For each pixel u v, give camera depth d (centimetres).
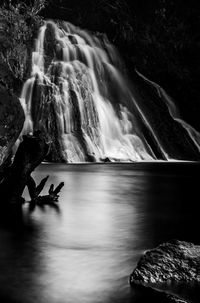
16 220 993
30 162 1194
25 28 2511
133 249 732
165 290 530
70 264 640
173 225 940
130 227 916
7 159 1287
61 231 871
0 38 2147
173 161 3953
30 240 794
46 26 4166
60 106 3434
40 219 1006
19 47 2320
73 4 4697
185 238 811
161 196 1441
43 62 3834
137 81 4653
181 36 5362
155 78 4938
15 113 1281
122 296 516
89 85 3978
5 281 566
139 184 1800
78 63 4031
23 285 552
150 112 4406
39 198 1275
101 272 604
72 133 3469
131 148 3881
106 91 4234
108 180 1952
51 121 3350
